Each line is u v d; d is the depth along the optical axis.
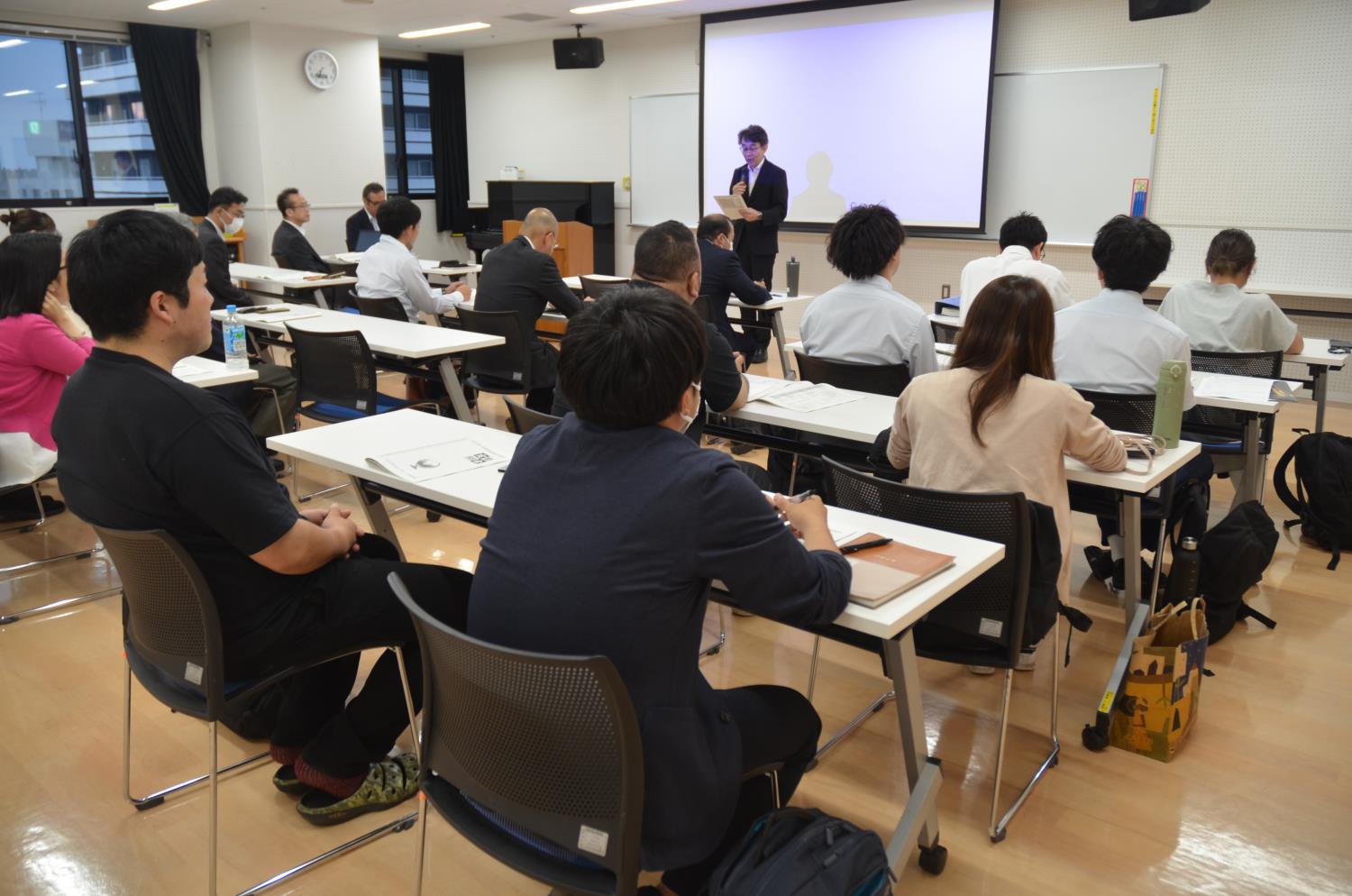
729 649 2.83
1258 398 2.95
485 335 3.99
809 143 8.06
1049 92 6.84
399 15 8.50
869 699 2.55
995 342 2.05
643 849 1.24
